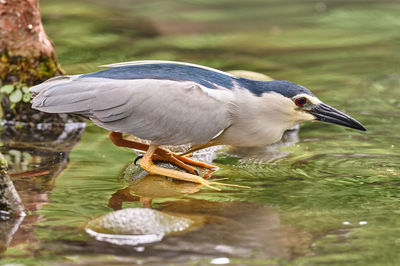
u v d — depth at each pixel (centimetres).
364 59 2034
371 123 1488
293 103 1141
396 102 1630
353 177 1161
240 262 812
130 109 1112
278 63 1986
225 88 1134
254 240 879
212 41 2241
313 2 2894
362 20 2559
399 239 884
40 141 1378
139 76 1138
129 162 1239
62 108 1126
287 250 846
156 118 1113
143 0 2848
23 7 1432
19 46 1448
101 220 911
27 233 897
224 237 888
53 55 1499
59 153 1291
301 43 2238
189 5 2812
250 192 1080
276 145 1374
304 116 1155
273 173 1188
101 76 1149
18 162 1227
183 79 1131
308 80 1803
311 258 825
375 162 1245
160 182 1123
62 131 1464
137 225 897
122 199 1040
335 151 1321
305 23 2522
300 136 1438
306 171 1198
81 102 1123
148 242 867
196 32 2366
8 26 1434
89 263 805
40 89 1159
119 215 910
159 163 1207
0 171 945
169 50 2094
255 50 2136
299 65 1967
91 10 2544
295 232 907
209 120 1114
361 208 1005
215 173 1188
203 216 965
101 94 1116
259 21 2556
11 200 959
